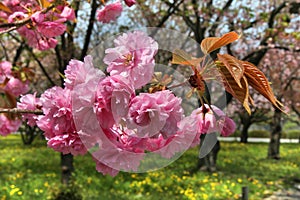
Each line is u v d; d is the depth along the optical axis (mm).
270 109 16875
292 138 33031
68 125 984
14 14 2162
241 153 17109
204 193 8133
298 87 18125
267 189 9195
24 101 1542
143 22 8086
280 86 15594
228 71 874
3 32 1905
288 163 14227
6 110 1448
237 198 7930
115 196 7441
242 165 12930
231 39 898
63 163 8133
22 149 16359
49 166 11219
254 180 9922
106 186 8211
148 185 8422
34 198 6992
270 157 15844
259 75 911
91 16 6152
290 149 20859
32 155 13898
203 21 9578
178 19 10633
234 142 24797
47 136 1028
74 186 6535
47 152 14844
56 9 2146
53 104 977
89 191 7707
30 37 2512
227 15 9812
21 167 10945
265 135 33719
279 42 9898
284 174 11453
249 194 8516
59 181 8594
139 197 7465
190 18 10492
